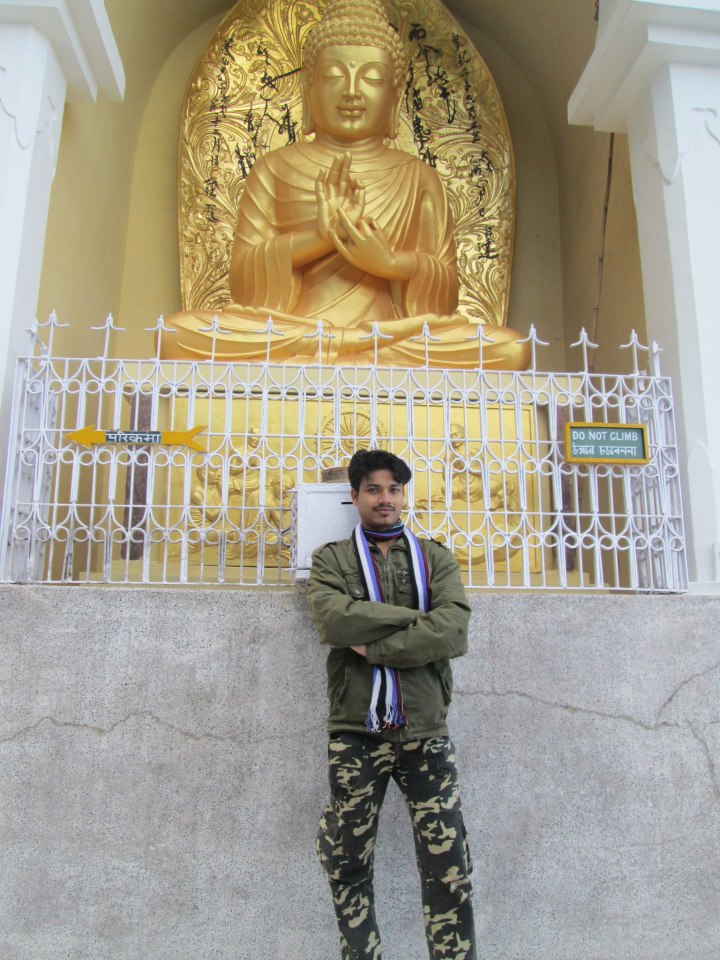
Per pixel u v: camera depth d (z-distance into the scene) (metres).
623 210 6.50
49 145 4.78
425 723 2.57
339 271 6.38
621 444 3.87
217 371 5.11
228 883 3.07
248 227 6.57
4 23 4.64
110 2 6.09
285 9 8.04
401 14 8.13
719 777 3.31
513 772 3.24
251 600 3.30
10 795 3.10
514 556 4.92
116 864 3.07
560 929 3.12
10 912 3.01
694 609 3.46
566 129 7.87
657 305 4.87
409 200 6.65
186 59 8.20
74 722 3.17
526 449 5.05
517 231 8.13
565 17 7.13
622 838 3.22
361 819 2.57
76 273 6.08
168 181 7.93
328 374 5.03
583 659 3.37
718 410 4.45
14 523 3.69
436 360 5.52
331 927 3.05
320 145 6.81
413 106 8.02
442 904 2.53
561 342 7.96
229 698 3.22
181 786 3.14
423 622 2.58
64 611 3.25
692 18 4.80
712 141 4.85
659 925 3.16
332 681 2.70
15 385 3.97
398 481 2.85
